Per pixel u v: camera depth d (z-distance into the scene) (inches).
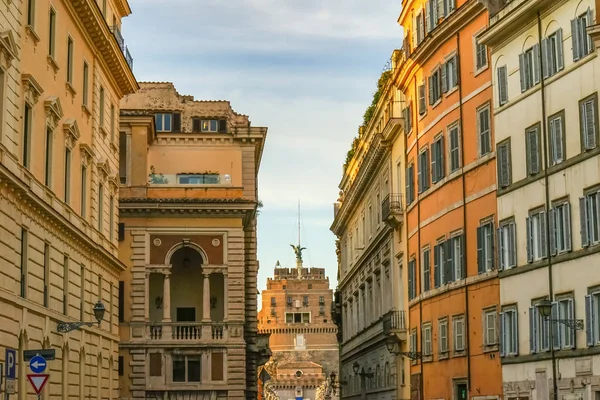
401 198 2647.6
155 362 3034.0
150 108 3481.8
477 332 2050.9
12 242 1546.5
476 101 2080.5
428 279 2346.2
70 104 1984.5
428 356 2336.4
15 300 1546.5
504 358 1915.6
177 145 3324.3
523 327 1851.6
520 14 1859.0
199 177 3321.9
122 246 3080.7
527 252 1844.2
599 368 1601.9
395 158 2733.8
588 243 1649.9
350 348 3823.8
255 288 3437.5
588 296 1633.9
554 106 1772.9
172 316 3218.5
